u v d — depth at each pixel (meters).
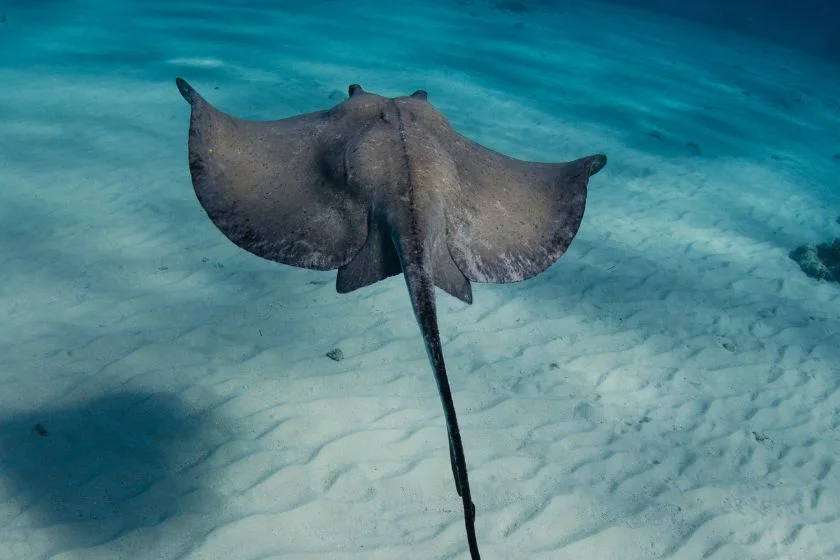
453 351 6.17
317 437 4.82
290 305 6.38
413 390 5.51
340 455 4.71
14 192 7.63
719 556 4.52
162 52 13.89
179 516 4.06
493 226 2.86
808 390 6.74
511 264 2.79
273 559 3.90
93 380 5.01
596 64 18.77
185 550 3.87
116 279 6.41
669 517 4.76
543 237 2.94
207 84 12.22
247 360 5.50
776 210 11.65
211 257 7.01
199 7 18.17
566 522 4.55
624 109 15.34
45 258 6.54
